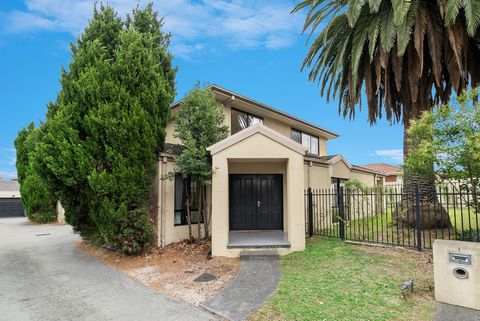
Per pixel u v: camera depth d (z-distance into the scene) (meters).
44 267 8.45
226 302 5.37
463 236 7.58
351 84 11.55
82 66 9.50
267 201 11.52
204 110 9.74
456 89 9.28
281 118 16.33
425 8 9.23
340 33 11.34
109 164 8.48
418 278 5.97
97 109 8.63
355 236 9.85
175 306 5.40
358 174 18.16
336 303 5.03
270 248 8.62
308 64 12.52
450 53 9.41
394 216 10.25
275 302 5.21
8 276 7.59
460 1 8.07
